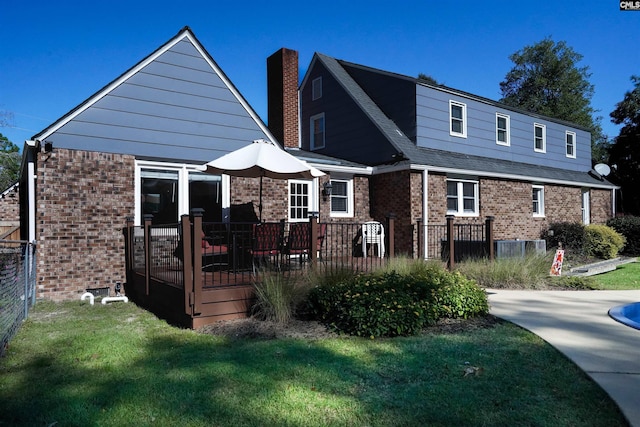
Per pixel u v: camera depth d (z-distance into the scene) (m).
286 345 4.53
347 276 6.07
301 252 6.90
